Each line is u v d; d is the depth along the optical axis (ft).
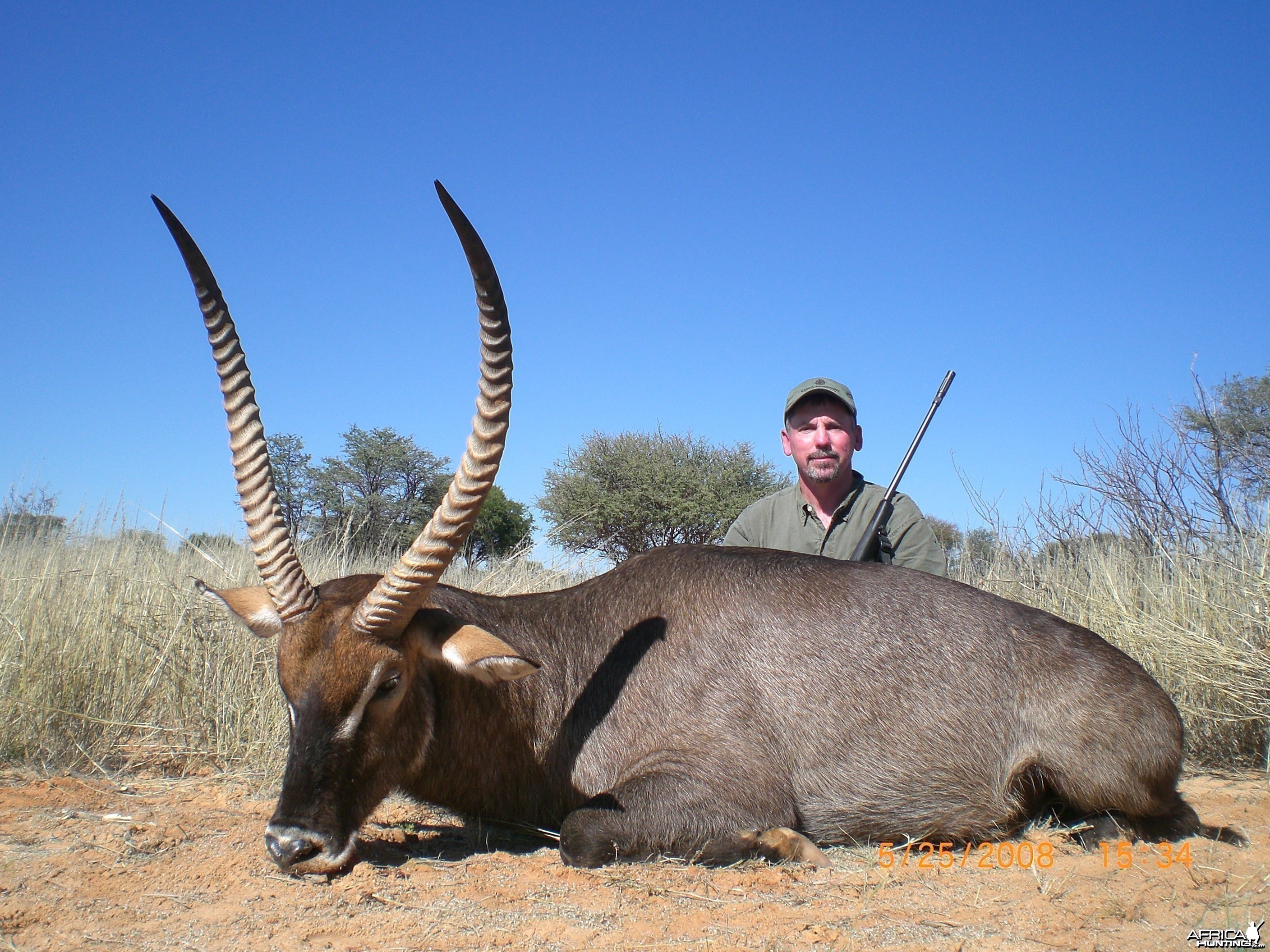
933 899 5.73
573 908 5.52
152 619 9.93
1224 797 7.89
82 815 6.99
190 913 5.40
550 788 6.82
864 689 6.74
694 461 42.65
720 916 5.43
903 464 9.57
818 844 6.72
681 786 6.41
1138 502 12.83
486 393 5.80
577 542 39.88
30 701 8.39
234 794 7.69
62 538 11.97
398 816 7.48
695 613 6.95
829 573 7.14
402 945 5.06
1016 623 7.01
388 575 5.82
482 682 6.59
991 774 6.77
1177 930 5.29
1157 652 9.71
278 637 6.21
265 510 5.96
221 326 5.99
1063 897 5.74
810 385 9.50
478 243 5.61
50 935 5.11
